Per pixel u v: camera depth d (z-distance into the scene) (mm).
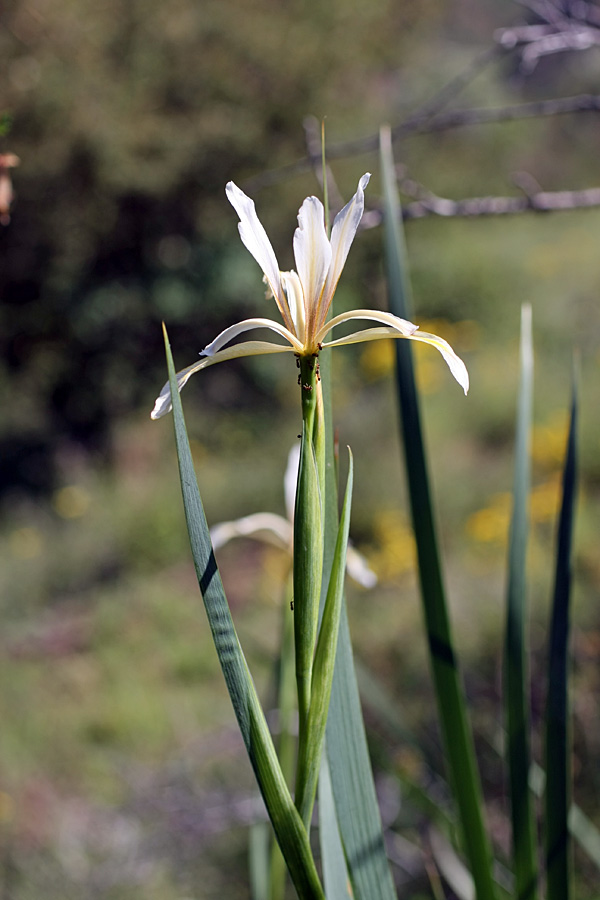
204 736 4695
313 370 956
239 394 10219
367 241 10422
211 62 9422
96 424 10133
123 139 9000
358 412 8883
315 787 949
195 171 9617
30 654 6203
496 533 6043
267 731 898
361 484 7246
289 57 9586
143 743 4816
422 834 2219
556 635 1270
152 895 3520
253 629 5863
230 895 3486
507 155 12242
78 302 9844
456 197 11562
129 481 9031
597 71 12180
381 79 11219
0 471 9562
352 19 10016
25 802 4336
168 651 5945
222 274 10055
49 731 5039
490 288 11203
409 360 1340
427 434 8375
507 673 1319
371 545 6652
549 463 6699
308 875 903
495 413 8344
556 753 1250
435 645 1297
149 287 9969
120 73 9086
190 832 3670
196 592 6902
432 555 1305
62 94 8516
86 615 6793
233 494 8156
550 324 10312
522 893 1292
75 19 8586
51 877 3684
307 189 10062
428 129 2668
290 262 10297
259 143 9773
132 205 9703
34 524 8664
